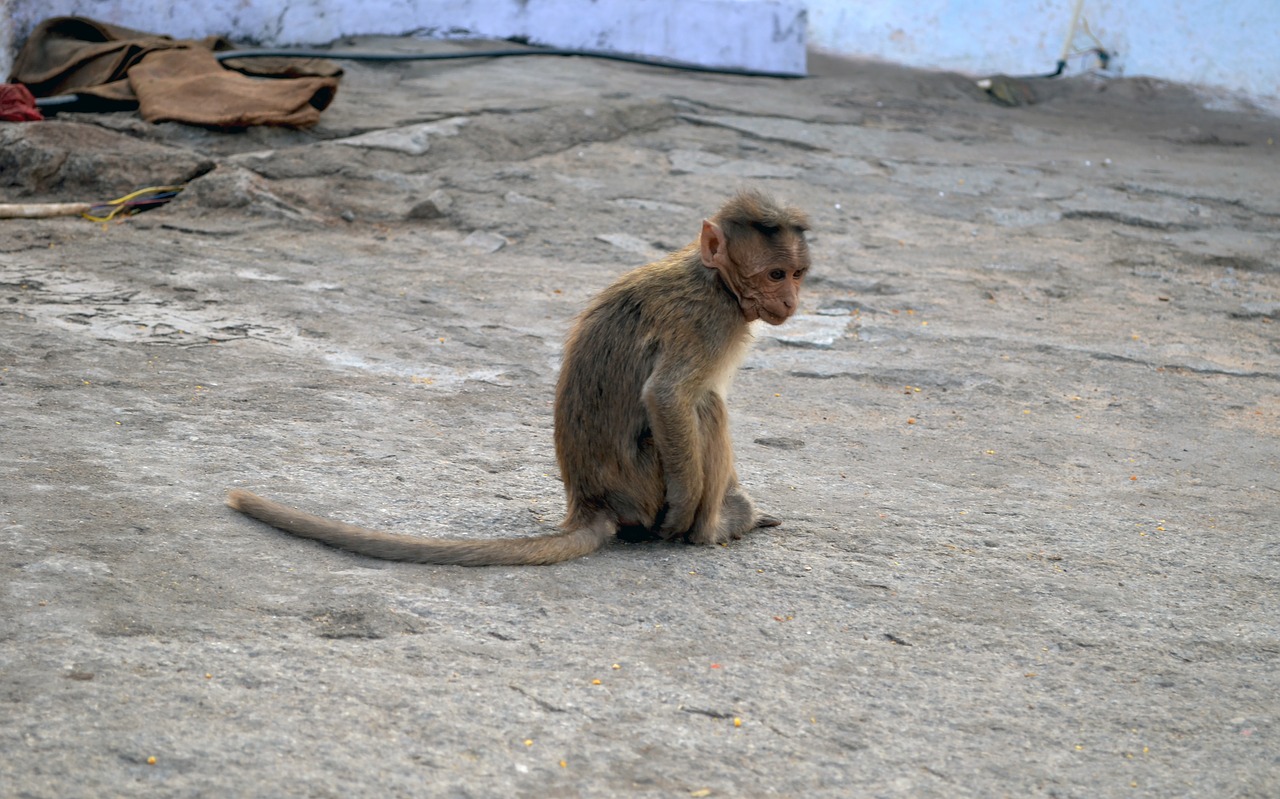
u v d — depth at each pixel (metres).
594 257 12.60
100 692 3.98
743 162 16.41
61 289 9.62
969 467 7.65
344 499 5.99
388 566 5.23
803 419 8.48
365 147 14.35
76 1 16.62
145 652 4.27
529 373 8.88
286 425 7.10
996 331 10.99
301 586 4.93
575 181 14.84
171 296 9.78
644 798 3.70
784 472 7.26
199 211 12.59
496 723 4.04
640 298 5.60
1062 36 24.83
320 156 13.93
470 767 3.78
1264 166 18.59
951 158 17.62
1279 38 23.73
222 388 7.68
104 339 8.43
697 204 14.50
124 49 14.93
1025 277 12.89
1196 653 5.05
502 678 4.34
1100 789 3.97
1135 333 11.25
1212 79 24.23
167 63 14.81
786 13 22.64
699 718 4.19
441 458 6.86
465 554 5.30
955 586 5.58
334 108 15.77
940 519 6.57
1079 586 5.71
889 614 5.20
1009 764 4.08
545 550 5.43
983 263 13.29
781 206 5.50
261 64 16.38
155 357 8.17
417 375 8.55
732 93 20.02
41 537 5.10
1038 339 10.82
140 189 12.70
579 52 21.33
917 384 9.48
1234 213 15.70
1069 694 4.61
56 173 12.69
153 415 6.96
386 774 3.69
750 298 5.48
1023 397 9.29
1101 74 24.72
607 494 5.71
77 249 10.95
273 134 14.24
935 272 12.84
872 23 25.80
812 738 4.13
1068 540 6.38
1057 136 20.12
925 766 4.02
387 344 9.21
